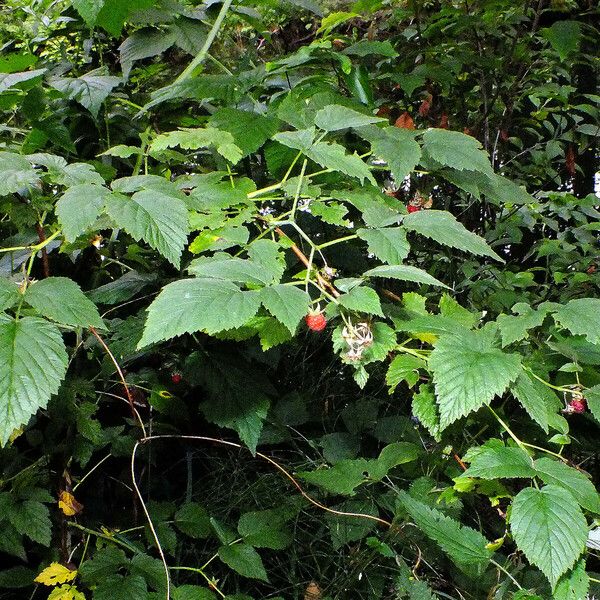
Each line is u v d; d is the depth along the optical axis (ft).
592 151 9.59
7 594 4.69
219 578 5.00
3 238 5.01
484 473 2.62
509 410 4.83
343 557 4.79
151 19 4.75
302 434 6.14
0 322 2.42
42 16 5.45
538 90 6.91
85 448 4.58
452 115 7.35
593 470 5.14
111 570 4.03
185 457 6.01
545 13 8.13
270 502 5.45
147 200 2.88
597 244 8.07
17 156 3.03
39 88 4.15
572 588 2.58
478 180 4.29
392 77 5.06
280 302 2.44
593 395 3.23
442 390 2.74
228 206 3.39
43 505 4.35
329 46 4.14
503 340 3.14
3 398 2.24
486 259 7.43
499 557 4.29
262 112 4.44
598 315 3.06
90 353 4.79
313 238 4.97
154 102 4.11
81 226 2.73
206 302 2.35
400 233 3.02
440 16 6.18
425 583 3.86
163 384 5.47
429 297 6.42
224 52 8.57
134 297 5.26
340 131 4.32
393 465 4.40
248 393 4.61
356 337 2.93
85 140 5.32
